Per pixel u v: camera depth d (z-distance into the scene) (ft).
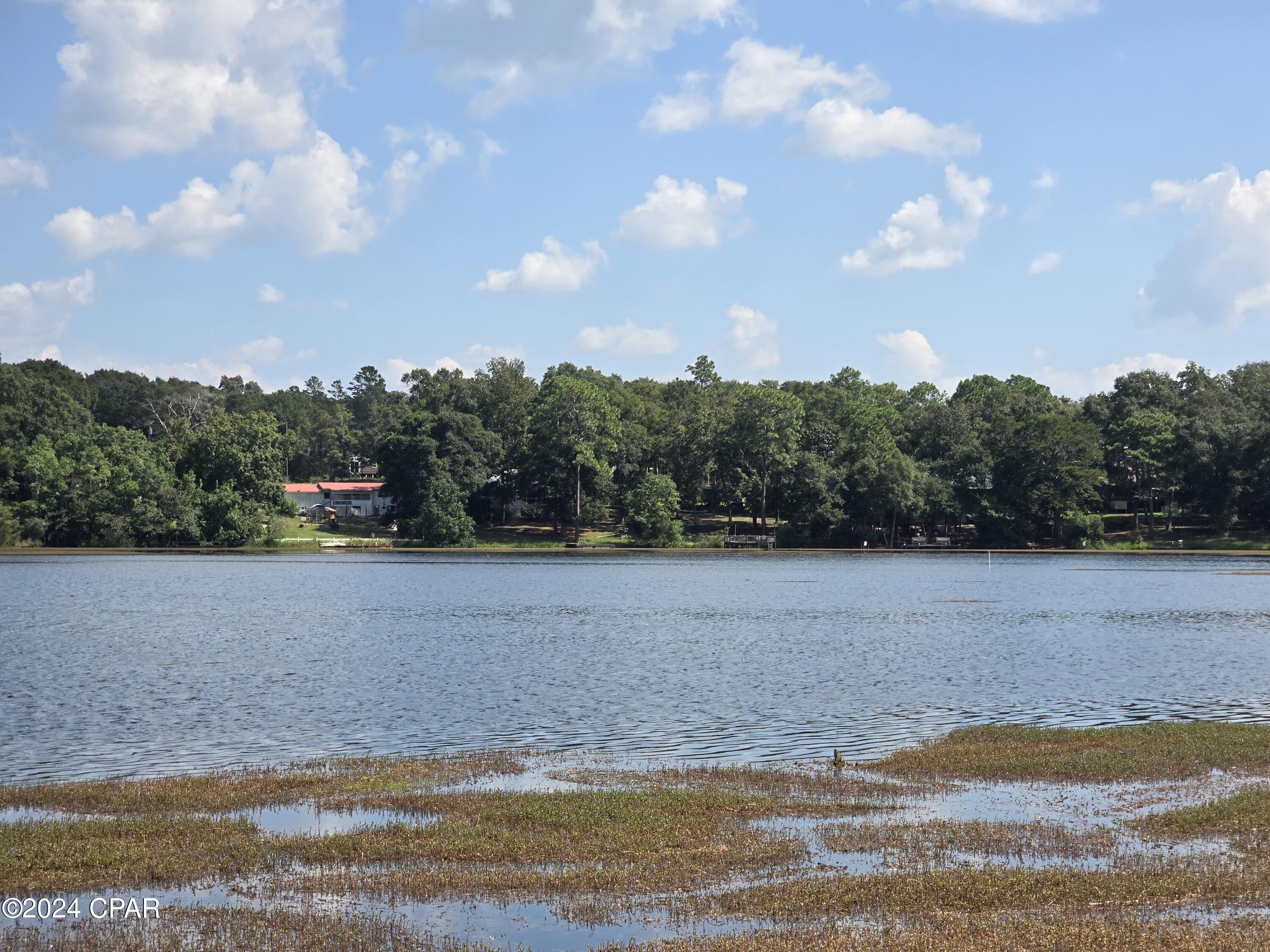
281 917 62.49
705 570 457.27
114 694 151.02
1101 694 152.76
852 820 82.74
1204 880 66.28
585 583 382.42
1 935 59.98
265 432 633.20
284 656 191.62
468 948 57.98
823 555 574.56
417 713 137.08
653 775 100.78
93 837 77.82
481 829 79.56
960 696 151.53
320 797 91.45
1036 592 345.72
